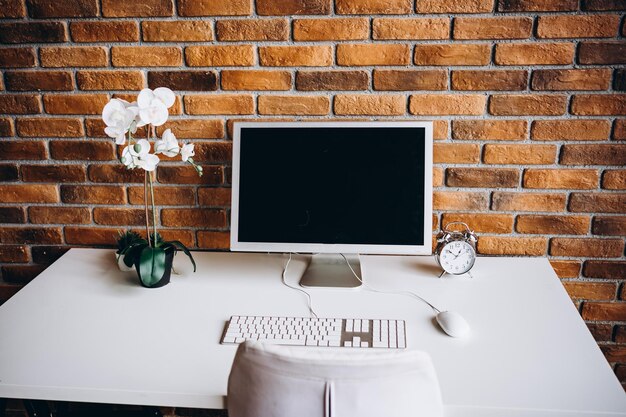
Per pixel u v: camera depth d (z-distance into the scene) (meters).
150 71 1.70
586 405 1.04
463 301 1.45
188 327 1.33
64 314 1.40
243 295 1.49
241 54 1.66
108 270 1.66
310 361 0.85
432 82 1.63
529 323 1.34
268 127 1.52
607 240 1.71
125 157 1.45
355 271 1.61
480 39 1.59
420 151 1.49
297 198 1.53
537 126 1.64
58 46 1.70
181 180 1.79
